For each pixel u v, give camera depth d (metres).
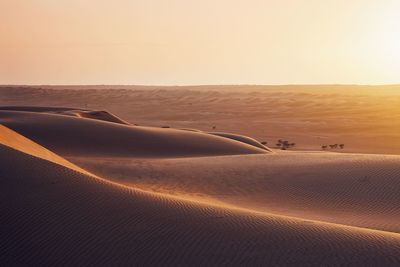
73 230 13.27
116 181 29.84
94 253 12.16
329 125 127.81
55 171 17.50
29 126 52.94
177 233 13.41
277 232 13.94
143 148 50.47
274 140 102.19
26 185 16.00
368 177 28.00
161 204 15.91
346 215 22.23
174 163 37.75
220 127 125.50
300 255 12.31
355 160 33.31
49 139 49.84
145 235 13.20
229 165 35.12
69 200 15.13
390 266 11.80
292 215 21.84
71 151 46.94
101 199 15.56
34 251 12.21
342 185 27.03
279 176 30.11
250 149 55.44
